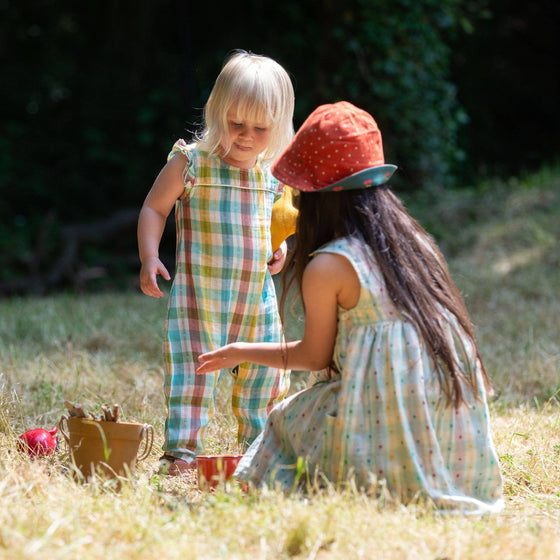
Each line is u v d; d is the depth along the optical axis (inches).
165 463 221.9
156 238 235.5
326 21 765.3
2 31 946.7
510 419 283.1
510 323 458.6
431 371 190.2
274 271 251.1
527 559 155.7
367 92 754.2
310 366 197.6
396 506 180.2
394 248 194.5
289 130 235.8
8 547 148.9
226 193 234.4
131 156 946.7
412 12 749.9
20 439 228.1
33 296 776.9
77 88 949.8
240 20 933.2
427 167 764.0
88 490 189.8
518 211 702.5
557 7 1013.8
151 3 924.6
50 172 935.0
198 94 941.2
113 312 506.9
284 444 201.9
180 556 149.9
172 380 230.4
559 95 1033.5
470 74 994.7
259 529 162.6
